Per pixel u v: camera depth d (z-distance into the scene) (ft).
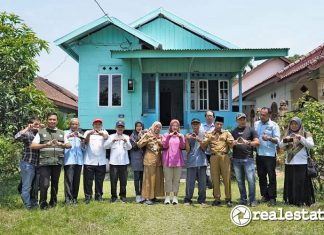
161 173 24.22
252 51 40.98
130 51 41.63
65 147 22.34
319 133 24.16
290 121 23.09
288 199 23.06
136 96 46.11
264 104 59.16
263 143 23.24
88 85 46.26
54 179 22.67
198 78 48.67
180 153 23.72
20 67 25.25
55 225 19.17
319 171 24.77
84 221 19.62
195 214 21.01
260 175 23.86
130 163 25.53
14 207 22.80
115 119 45.83
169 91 55.42
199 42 50.31
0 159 25.98
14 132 26.14
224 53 41.19
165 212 21.36
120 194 24.47
